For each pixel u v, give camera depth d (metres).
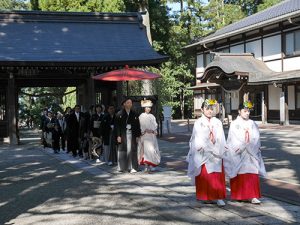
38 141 22.23
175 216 6.32
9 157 14.59
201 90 39.50
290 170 10.16
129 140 10.68
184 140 19.44
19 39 20.73
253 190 6.87
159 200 7.38
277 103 29.66
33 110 34.66
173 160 12.74
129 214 6.52
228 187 8.45
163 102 27.09
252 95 32.78
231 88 29.25
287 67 28.56
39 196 7.97
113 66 19.56
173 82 41.94
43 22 22.36
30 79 21.00
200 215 6.33
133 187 8.62
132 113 10.77
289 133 20.62
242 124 6.94
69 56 19.67
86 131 13.67
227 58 30.20
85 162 12.98
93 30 22.45
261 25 28.97
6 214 6.68
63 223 6.11
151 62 19.72
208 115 6.95
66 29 22.17
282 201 7.06
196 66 40.66
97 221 6.18
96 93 21.19
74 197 7.82
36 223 6.13
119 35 22.33
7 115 20.19
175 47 42.72
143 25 23.25
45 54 19.64
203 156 6.84
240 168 6.88
